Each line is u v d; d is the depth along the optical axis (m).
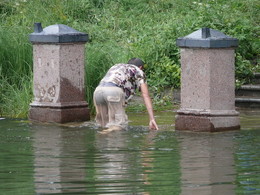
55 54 27.08
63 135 23.58
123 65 25.25
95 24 39.00
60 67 27.03
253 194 15.71
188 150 20.61
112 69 25.30
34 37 27.44
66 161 19.16
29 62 30.59
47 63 27.31
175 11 39.97
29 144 21.81
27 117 28.44
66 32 27.25
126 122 25.08
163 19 38.69
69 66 27.27
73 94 27.36
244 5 39.22
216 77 24.28
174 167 18.30
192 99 24.55
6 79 29.89
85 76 28.89
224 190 16.02
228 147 21.08
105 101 25.03
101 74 29.61
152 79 32.72
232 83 24.58
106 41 36.38
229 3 39.19
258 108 29.78
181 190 16.02
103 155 19.94
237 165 18.50
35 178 17.22
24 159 19.45
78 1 40.66
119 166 18.45
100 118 25.50
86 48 31.20
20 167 18.45
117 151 20.50
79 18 39.91
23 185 16.56
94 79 29.59
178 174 17.52
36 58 27.61
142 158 19.47
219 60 24.30
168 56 34.12
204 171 17.83
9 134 23.84
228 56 24.45
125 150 20.64
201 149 20.77
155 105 30.20
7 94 29.77
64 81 27.16
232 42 24.36
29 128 25.38
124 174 17.55
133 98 31.06
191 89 24.55
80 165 18.64
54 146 21.41
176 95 31.64
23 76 30.16
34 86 27.69
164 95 31.64
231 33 34.19
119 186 16.39
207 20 35.47
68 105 27.08
